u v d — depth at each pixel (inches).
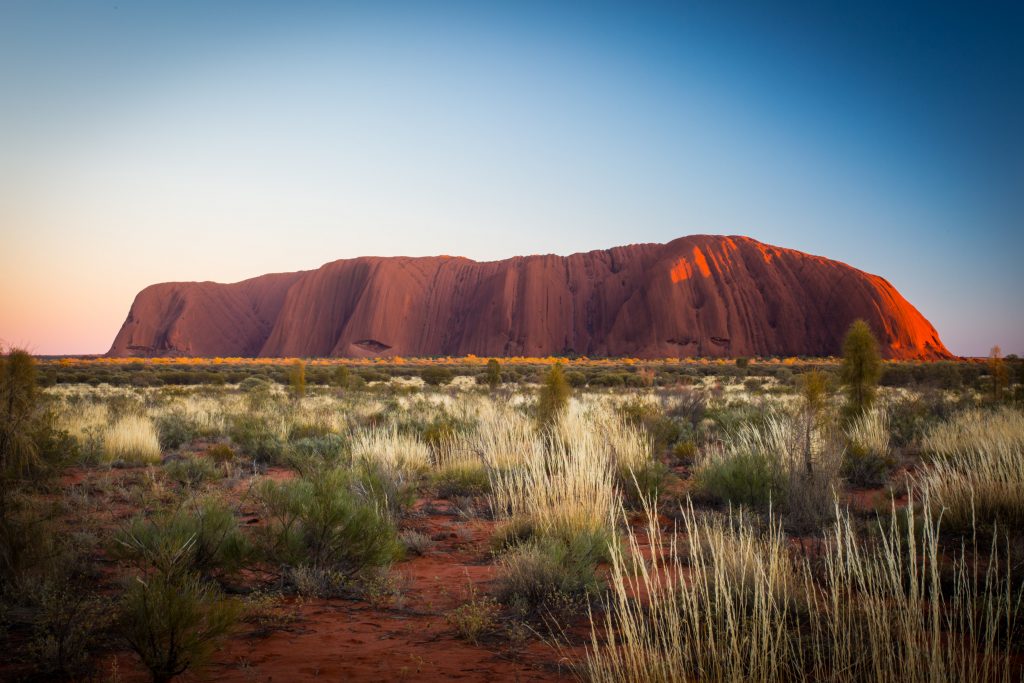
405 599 188.4
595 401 832.9
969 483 255.6
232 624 132.3
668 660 111.6
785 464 300.7
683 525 269.3
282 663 139.1
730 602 121.3
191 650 121.6
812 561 191.2
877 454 406.9
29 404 225.6
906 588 171.6
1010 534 218.4
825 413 450.0
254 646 150.0
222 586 195.9
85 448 449.7
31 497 210.4
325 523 206.4
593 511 252.5
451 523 297.4
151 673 129.3
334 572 203.6
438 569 227.1
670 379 1813.5
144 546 188.9
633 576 200.7
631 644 114.8
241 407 879.1
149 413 725.3
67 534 228.2
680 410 700.7
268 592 192.1
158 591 125.9
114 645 148.7
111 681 127.9
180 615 121.9
